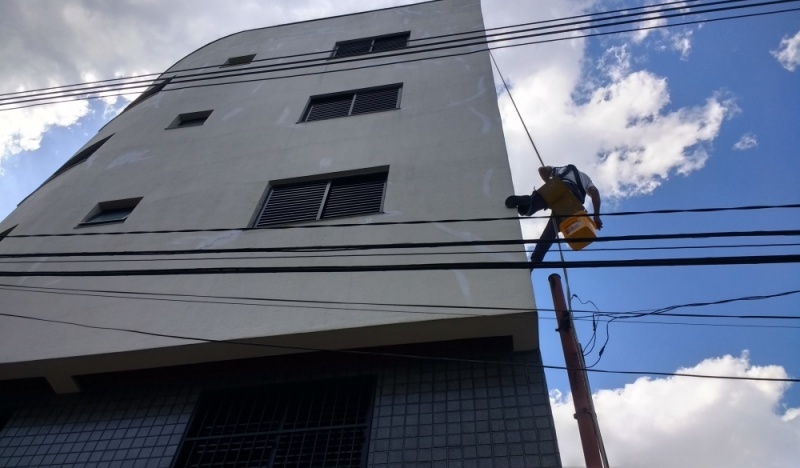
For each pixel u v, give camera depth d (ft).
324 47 51.06
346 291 24.36
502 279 22.99
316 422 21.45
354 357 23.27
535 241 17.46
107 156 41.04
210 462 20.81
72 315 26.94
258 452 20.77
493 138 32.50
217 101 44.98
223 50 55.36
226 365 23.98
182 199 33.81
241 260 27.61
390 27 52.01
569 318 20.58
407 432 19.80
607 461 17.03
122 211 35.17
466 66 41.65
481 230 25.91
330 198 31.68
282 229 29.01
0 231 40.06
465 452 18.76
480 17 49.44
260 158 35.88
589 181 20.43
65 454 21.98
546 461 17.94
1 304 28.66
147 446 21.58
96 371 24.73
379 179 32.27
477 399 20.34
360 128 36.47
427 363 22.26
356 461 19.66
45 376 24.98
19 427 23.70
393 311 22.65
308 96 42.34
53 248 32.35
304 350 23.09
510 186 28.35
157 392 23.95
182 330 24.49
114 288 28.12
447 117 35.55
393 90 41.11
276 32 56.70
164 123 43.32
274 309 24.39
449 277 23.63
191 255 28.91
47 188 42.37
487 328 21.61
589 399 18.42
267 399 22.82
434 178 30.19
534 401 19.80
